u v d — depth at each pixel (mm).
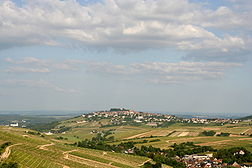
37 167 125750
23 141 188000
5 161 119750
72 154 176625
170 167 176875
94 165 152750
